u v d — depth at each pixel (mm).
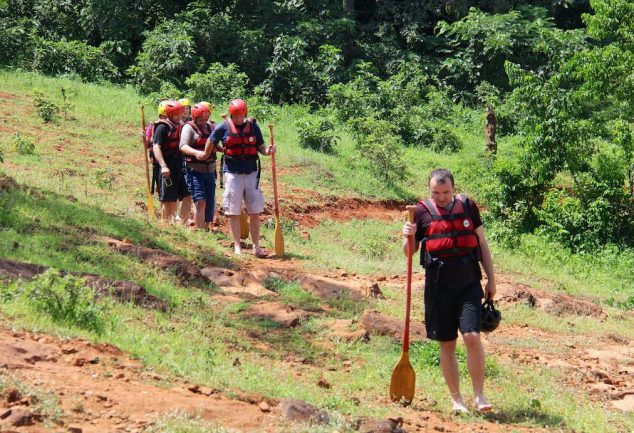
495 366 15594
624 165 35844
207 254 20422
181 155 22922
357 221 33812
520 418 12789
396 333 16422
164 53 49656
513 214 35812
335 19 60500
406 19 63312
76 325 12188
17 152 30031
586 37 60594
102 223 19922
